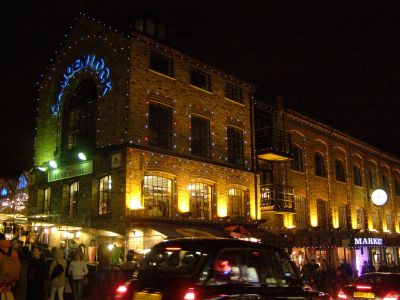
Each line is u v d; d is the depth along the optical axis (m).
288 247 24.42
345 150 34.12
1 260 8.55
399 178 43.38
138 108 19.08
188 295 6.57
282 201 26.00
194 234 18.22
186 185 20.50
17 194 26.58
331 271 21.53
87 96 21.55
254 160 24.73
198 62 22.16
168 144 20.30
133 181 18.25
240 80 24.55
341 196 32.56
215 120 22.78
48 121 23.61
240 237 20.39
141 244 18.02
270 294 7.77
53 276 12.97
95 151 19.72
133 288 7.36
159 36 22.59
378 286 13.05
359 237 33.19
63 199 21.33
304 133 29.50
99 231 18.44
